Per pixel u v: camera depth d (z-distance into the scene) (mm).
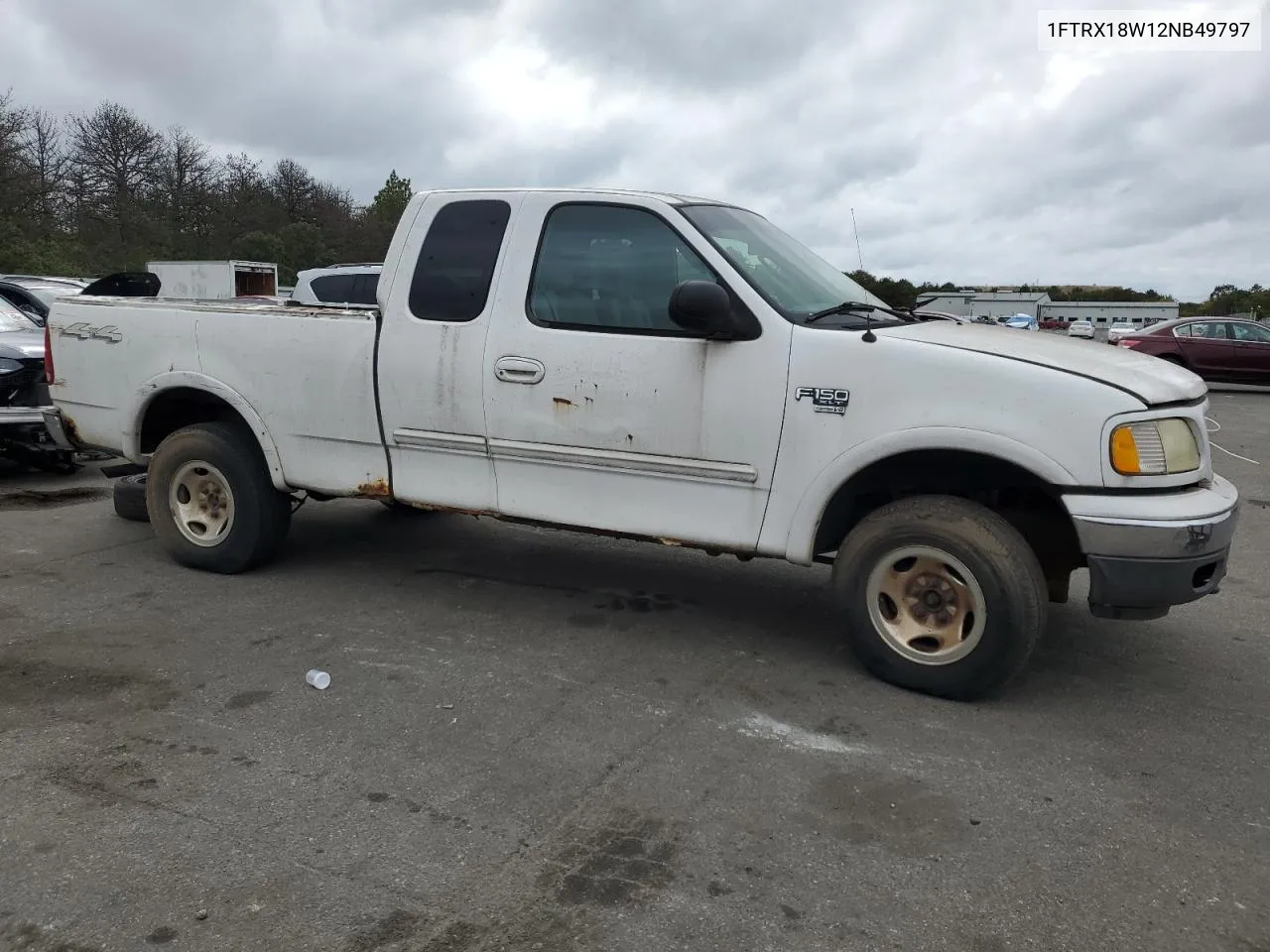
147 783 3250
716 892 2717
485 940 2498
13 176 41188
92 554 5984
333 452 5051
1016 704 4031
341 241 60500
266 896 2658
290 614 4969
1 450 8148
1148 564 3617
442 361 4652
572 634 4781
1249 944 2543
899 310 4828
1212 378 20422
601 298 4395
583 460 4422
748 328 4094
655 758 3508
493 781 3314
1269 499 8891
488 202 4676
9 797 3143
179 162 53000
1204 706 4059
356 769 3385
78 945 2451
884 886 2764
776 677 4273
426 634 4734
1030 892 2748
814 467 4012
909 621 4086
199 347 5309
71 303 5762
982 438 3725
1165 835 3061
